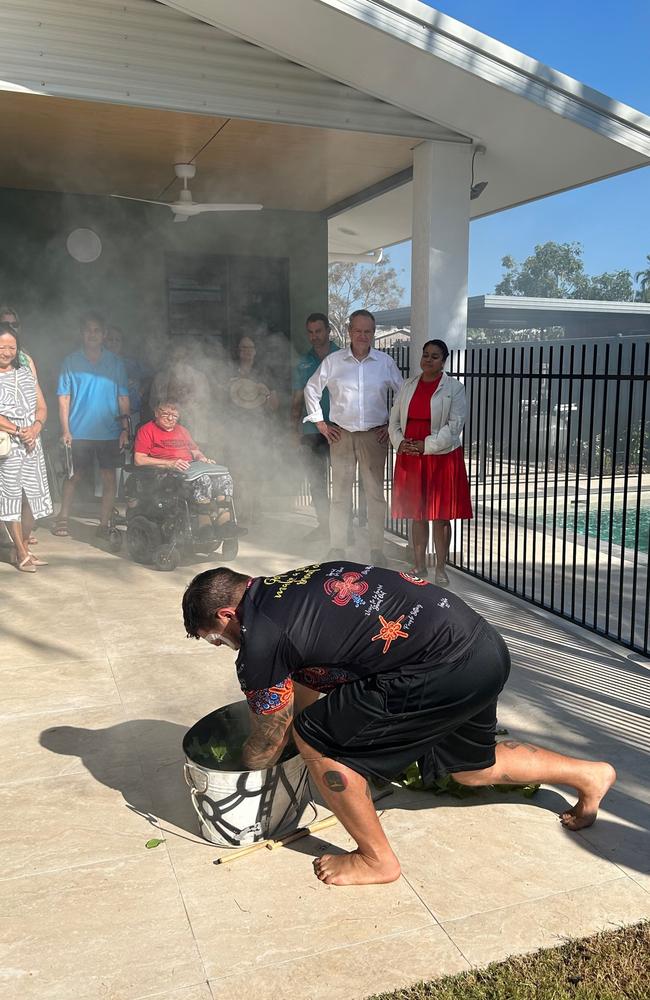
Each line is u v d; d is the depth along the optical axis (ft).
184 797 10.15
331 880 8.45
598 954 7.43
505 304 59.72
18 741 11.51
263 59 18.65
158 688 13.33
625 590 19.92
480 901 8.19
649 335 45.70
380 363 20.06
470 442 20.42
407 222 32.63
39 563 20.85
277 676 8.11
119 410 23.20
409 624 8.07
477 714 8.70
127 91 17.89
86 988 7.07
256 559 21.50
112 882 8.50
